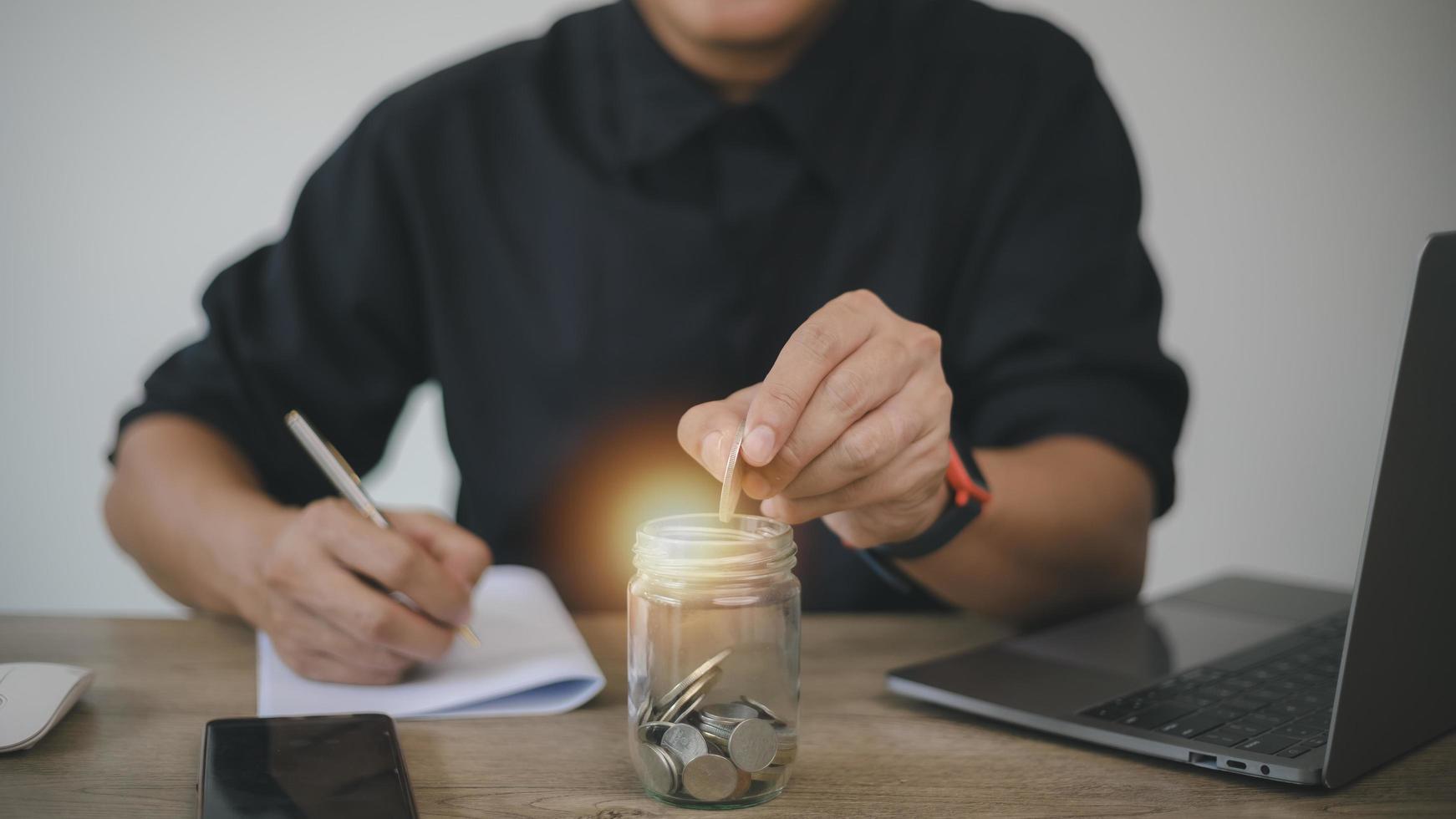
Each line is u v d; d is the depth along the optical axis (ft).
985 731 2.52
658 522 2.21
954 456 2.79
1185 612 3.23
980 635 3.30
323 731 2.34
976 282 4.33
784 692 2.12
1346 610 3.24
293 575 2.73
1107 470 3.52
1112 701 2.53
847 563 4.17
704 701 2.12
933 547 2.85
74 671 2.64
